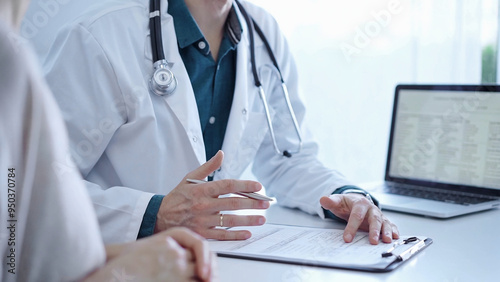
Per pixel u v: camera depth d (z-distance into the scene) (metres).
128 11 1.18
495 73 2.17
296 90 1.48
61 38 1.12
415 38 2.04
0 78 0.47
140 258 0.55
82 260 0.53
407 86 1.50
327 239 0.91
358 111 2.04
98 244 0.55
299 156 1.37
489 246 0.89
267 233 0.95
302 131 1.44
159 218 0.94
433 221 1.11
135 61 1.13
